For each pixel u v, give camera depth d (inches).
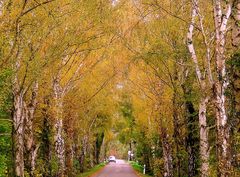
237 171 471.2
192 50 650.2
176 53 755.4
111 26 823.7
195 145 856.3
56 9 666.2
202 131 668.7
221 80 477.1
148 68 1019.9
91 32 800.3
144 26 845.2
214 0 500.4
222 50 482.9
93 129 2230.6
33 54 671.1
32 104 821.9
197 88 802.8
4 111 779.4
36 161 984.9
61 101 1005.2
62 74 994.1
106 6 776.3
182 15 707.4
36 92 817.5
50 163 1027.9
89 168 2304.4
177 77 875.4
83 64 1057.5
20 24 622.5
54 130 1037.2
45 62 710.5
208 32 707.4
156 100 1090.7
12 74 631.2
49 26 679.7
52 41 738.2
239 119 477.7
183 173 1008.9
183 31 765.9
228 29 503.8
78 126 1600.6
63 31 744.3
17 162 674.8
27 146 828.6
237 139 475.5
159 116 1083.3
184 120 908.6
